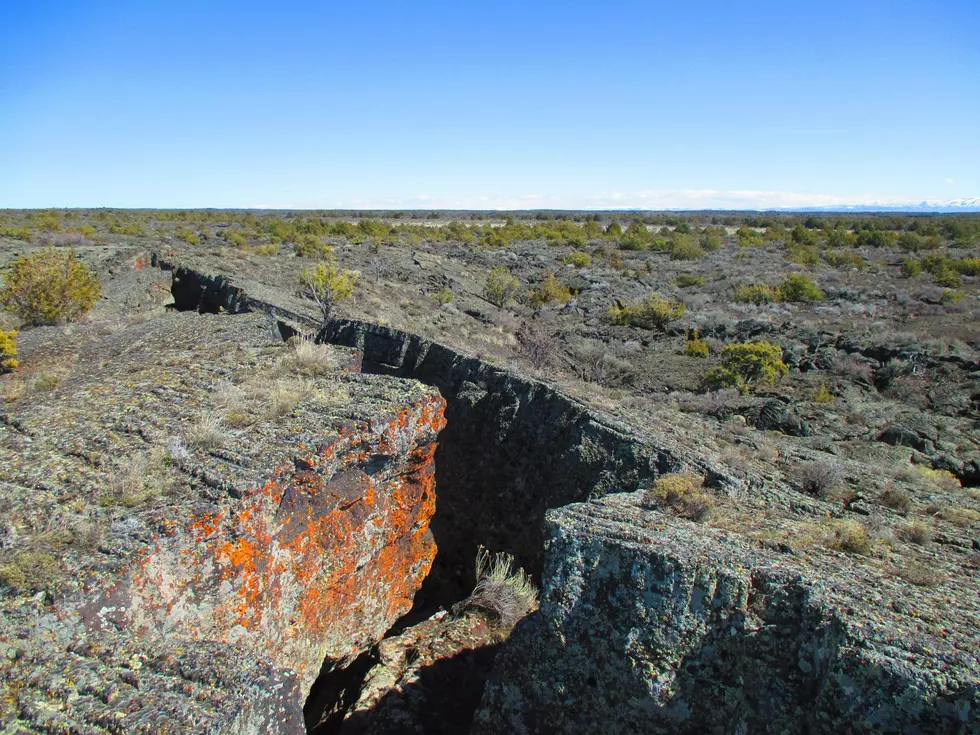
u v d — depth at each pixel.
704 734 5.81
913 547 7.78
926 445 18.81
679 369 28.86
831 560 6.87
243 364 11.65
